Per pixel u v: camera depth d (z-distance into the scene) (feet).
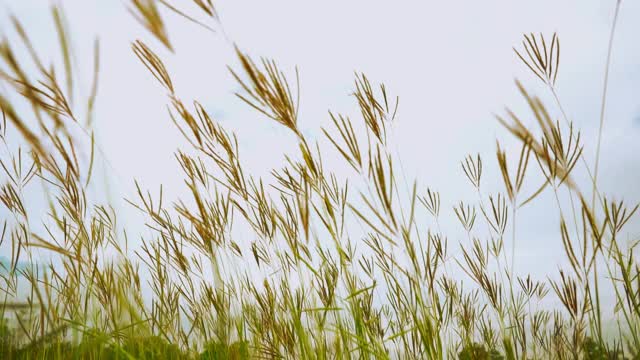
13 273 3.35
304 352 3.58
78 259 3.31
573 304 3.60
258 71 3.07
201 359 3.92
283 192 3.73
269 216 3.75
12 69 2.59
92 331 3.23
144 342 3.50
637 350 3.14
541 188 3.10
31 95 2.65
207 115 3.41
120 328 3.26
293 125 3.21
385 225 3.24
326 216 3.46
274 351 3.86
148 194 3.66
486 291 4.08
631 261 3.21
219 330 3.89
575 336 3.59
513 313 3.93
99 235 3.47
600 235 3.07
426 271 3.53
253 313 4.08
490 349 3.86
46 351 3.21
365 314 3.87
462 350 3.92
